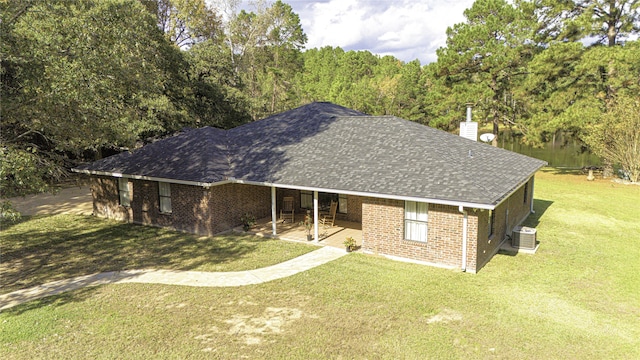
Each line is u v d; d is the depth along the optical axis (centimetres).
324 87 6097
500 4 3303
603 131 2803
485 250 1284
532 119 3072
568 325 877
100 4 1354
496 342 811
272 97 4516
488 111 3681
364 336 840
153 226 1845
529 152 4947
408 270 1226
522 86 3241
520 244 1423
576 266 1248
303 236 1617
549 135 3067
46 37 1222
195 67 3234
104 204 2061
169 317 945
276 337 843
